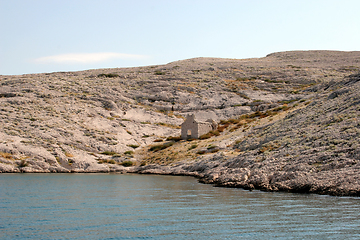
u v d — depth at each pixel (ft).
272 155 134.82
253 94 346.13
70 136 232.12
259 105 305.53
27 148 202.08
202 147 209.05
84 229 69.26
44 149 207.21
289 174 110.93
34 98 289.94
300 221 72.69
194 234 66.18
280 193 104.99
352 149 110.22
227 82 397.80
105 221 75.15
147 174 188.96
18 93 294.87
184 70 477.77
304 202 89.15
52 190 118.62
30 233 66.39
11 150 195.93
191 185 133.59
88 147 225.56
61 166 198.18
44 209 86.43
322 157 112.88
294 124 174.29
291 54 650.84
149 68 533.96
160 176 175.73
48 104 281.74
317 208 81.66
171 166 193.16
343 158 106.93
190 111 320.50
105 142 237.66
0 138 206.28
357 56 574.56
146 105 328.29
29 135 219.41
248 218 76.28
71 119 261.24
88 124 261.85
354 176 96.27
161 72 459.32
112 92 341.41
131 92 354.74
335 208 81.10
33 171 187.93
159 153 221.25
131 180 154.10
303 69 461.37
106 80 395.34
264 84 381.81
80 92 328.90
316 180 102.94
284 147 141.18
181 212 83.15
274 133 171.12
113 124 270.67
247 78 418.31
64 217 78.28
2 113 247.29
